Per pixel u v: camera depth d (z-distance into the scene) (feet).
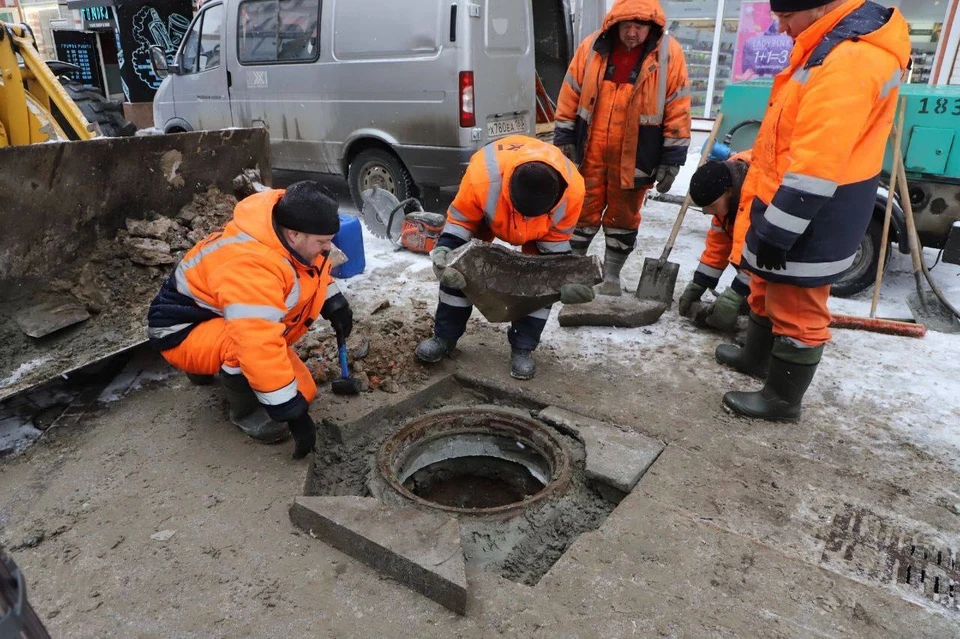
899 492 8.24
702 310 13.16
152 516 7.59
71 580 6.68
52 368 9.62
